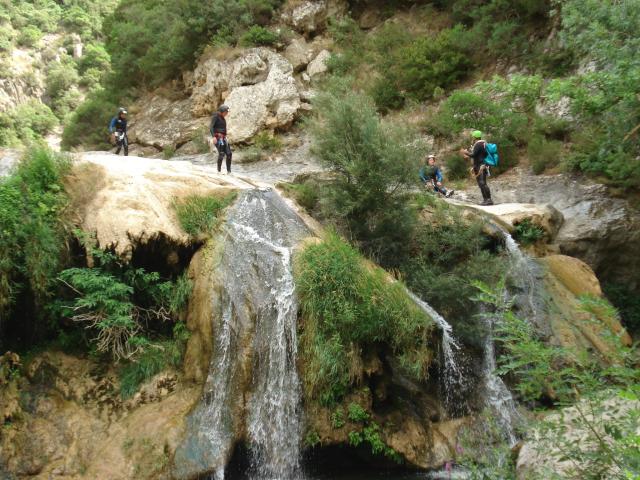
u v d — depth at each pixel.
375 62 20.52
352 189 10.29
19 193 8.42
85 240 8.37
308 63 21.50
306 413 7.95
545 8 18.52
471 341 9.53
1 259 8.03
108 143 24.84
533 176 15.55
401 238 10.25
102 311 8.21
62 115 54.69
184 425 7.32
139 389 7.87
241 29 22.41
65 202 8.84
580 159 14.83
